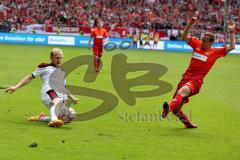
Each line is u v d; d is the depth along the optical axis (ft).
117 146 47.34
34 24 256.32
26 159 41.24
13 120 57.16
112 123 59.00
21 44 227.81
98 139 49.83
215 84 107.14
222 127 59.52
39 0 269.03
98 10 270.05
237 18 265.54
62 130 52.95
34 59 148.66
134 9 274.77
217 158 44.68
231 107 76.02
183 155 45.27
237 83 110.42
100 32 120.57
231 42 56.44
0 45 212.84
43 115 57.31
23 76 103.45
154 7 277.23
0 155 41.98
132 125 58.34
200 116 67.10
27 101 72.13
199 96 86.89
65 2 272.51
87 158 42.55
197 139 52.21
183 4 279.28
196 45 56.75
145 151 46.01
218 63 172.76
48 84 55.52
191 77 56.54
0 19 256.93
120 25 264.93
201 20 269.23
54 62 56.13
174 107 55.01
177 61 168.45
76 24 262.06
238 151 47.60
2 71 112.06
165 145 48.80
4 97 74.95
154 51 223.51
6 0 264.52
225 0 254.47
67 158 42.19
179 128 57.62
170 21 268.41
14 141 46.98
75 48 215.51
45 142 47.19
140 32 244.22
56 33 255.29
